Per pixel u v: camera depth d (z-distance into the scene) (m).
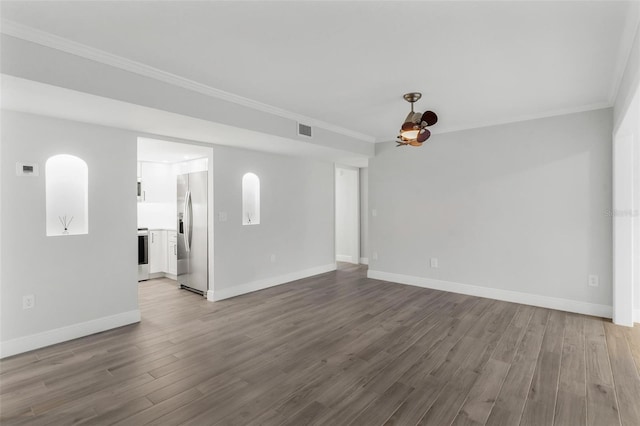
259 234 5.24
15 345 2.91
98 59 2.54
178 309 4.21
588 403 2.19
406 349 3.01
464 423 1.99
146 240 5.85
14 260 2.93
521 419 2.03
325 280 5.84
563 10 1.98
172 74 2.95
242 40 2.37
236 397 2.26
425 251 5.31
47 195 3.28
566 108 4.00
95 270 3.41
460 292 4.95
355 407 2.15
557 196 4.15
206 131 3.78
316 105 3.88
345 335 3.34
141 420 2.01
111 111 2.94
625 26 2.15
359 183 7.55
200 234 4.84
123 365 2.71
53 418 2.03
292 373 2.58
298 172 5.95
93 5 1.94
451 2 1.90
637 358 2.82
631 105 2.59
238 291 4.89
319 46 2.46
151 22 2.13
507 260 4.54
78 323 3.30
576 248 4.03
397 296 4.78
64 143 3.21
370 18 2.08
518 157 4.42
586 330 3.46
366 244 7.55
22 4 1.92
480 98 3.62
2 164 2.87
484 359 2.82
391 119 4.50
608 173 3.82
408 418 2.04
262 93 3.46
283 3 1.92
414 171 5.41
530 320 3.77
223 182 4.71
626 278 3.57
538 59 2.66
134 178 3.72
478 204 4.77
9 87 2.36
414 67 2.82
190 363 2.75
